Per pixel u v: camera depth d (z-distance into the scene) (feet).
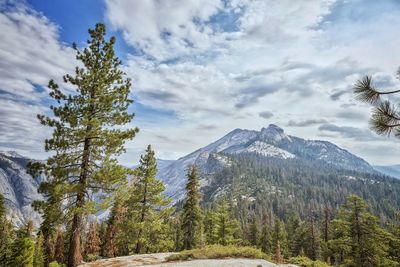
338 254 148.56
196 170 143.95
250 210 501.56
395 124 18.49
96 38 62.54
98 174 54.24
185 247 138.41
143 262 66.08
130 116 61.62
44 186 52.95
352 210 117.19
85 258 111.34
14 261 76.69
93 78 59.47
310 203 544.62
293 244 196.95
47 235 102.94
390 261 107.96
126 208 106.73
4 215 107.86
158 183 109.70
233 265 51.90
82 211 51.88
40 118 55.67
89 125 56.65
